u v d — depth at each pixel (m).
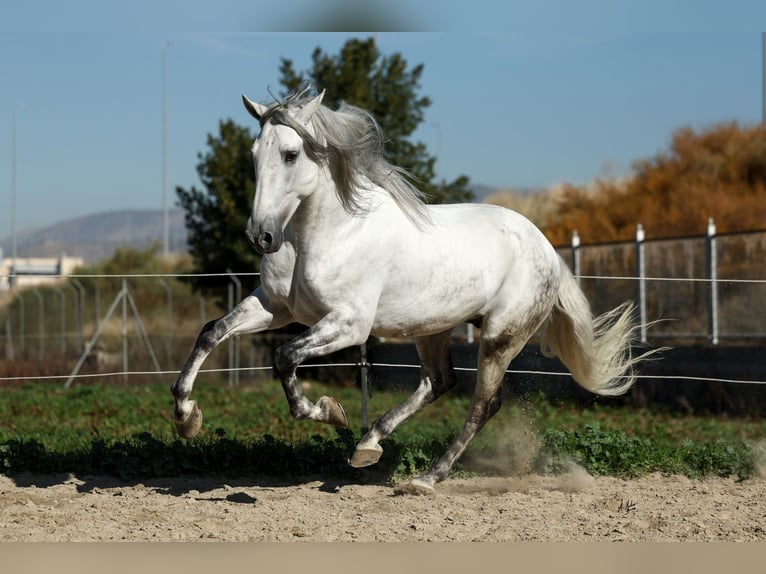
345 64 29.08
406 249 8.74
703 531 7.83
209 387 24.61
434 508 8.66
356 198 8.41
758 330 18.72
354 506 8.74
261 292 8.73
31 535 7.28
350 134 8.40
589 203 40.75
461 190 31.14
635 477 10.58
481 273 9.20
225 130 31.38
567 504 8.95
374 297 8.61
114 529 7.56
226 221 30.31
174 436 11.60
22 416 17.09
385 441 10.77
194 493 9.23
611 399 19.53
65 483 9.69
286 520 8.07
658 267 21.23
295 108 8.06
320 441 10.83
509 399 14.81
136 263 59.59
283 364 8.15
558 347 10.56
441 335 9.91
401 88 29.58
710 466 10.84
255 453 10.40
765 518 8.42
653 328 21.19
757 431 14.67
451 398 21.00
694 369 18.47
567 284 10.34
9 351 33.34
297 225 8.35
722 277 19.70
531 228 9.93
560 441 11.00
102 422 15.62
